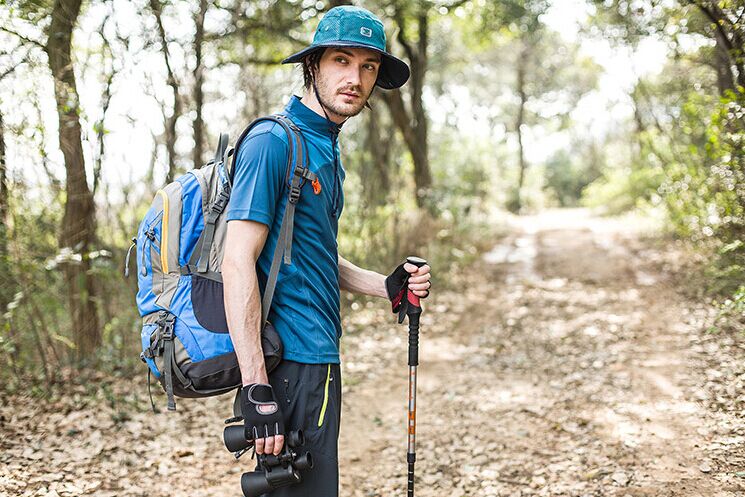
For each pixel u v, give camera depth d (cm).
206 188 204
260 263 202
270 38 1016
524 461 379
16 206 475
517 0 1333
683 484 325
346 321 725
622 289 807
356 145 1005
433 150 1809
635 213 1489
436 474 376
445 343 666
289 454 191
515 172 2623
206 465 382
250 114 723
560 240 1283
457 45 1955
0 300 483
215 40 789
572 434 408
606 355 561
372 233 891
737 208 599
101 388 483
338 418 212
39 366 508
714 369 475
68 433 407
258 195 192
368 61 208
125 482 355
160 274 201
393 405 494
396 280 238
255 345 188
